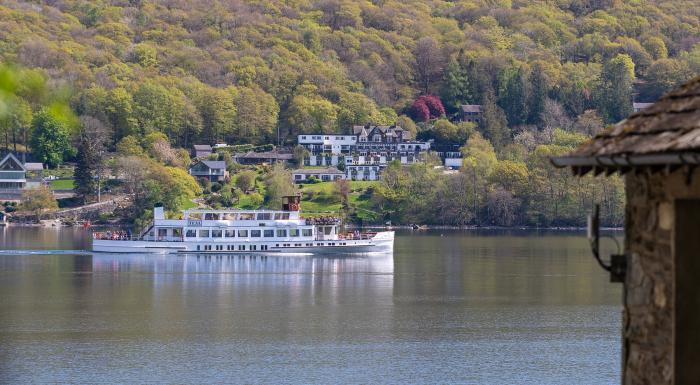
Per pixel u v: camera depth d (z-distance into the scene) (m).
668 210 46.62
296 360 188.62
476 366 183.12
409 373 177.00
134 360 188.00
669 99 47.56
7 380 170.38
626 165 45.78
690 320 46.28
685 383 46.31
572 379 172.50
